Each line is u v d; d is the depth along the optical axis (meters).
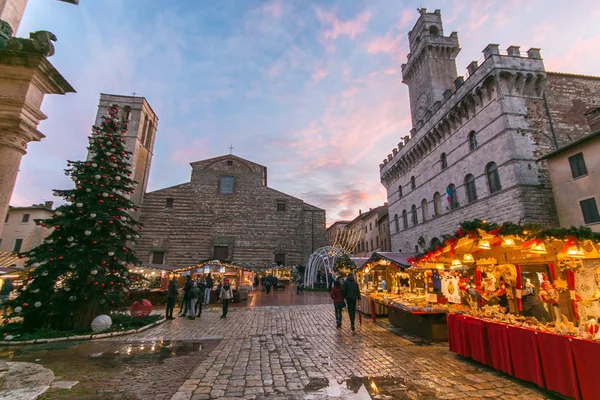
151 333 9.84
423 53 34.00
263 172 40.28
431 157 28.09
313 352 7.53
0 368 4.06
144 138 36.34
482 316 6.71
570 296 5.88
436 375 5.79
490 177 20.59
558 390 4.69
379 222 45.91
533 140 19.11
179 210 35.88
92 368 6.25
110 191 11.21
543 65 20.36
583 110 20.66
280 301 19.92
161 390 5.06
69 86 4.64
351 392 5.00
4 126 4.08
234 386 5.25
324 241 36.97
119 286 11.03
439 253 8.57
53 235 10.39
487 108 20.84
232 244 35.59
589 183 15.70
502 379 5.55
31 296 9.72
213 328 10.71
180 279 22.42
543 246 5.89
